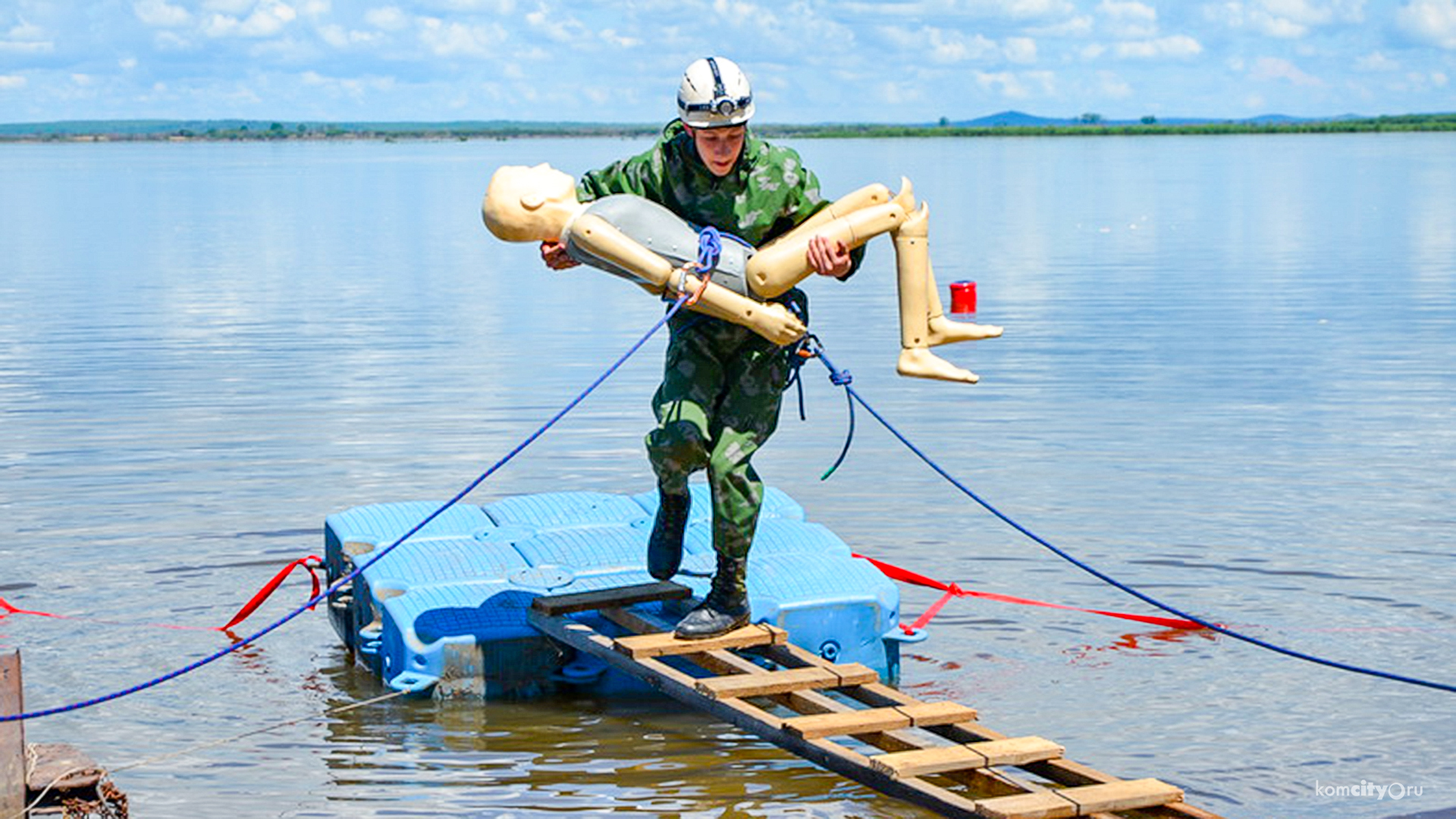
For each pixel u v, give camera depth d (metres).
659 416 7.00
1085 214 41.25
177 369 16.98
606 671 7.66
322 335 19.50
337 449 12.80
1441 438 12.67
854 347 18.05
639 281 6.76
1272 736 6.86
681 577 8.05
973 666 7.84
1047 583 9.12
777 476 11.77
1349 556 9.47
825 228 6.67
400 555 8.17
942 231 35.66
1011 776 6.48
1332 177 60.38
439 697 7.50
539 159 123.00
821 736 6.08
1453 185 52.50
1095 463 12.00
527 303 22.78
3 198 57.38
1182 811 5.56
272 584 8.79
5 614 8.74
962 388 15.25
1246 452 12.28
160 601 9.02
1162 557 9.54
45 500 11.19
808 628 7.52
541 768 6.66
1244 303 21.41
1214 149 119.00
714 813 6.16
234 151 188.62
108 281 26.48
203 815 6.21
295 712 7.39
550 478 11.72
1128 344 17.80
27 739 7.03
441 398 15.01
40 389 15.75
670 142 6.82
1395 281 23.97
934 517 10.54
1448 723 6.96
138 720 7.28
